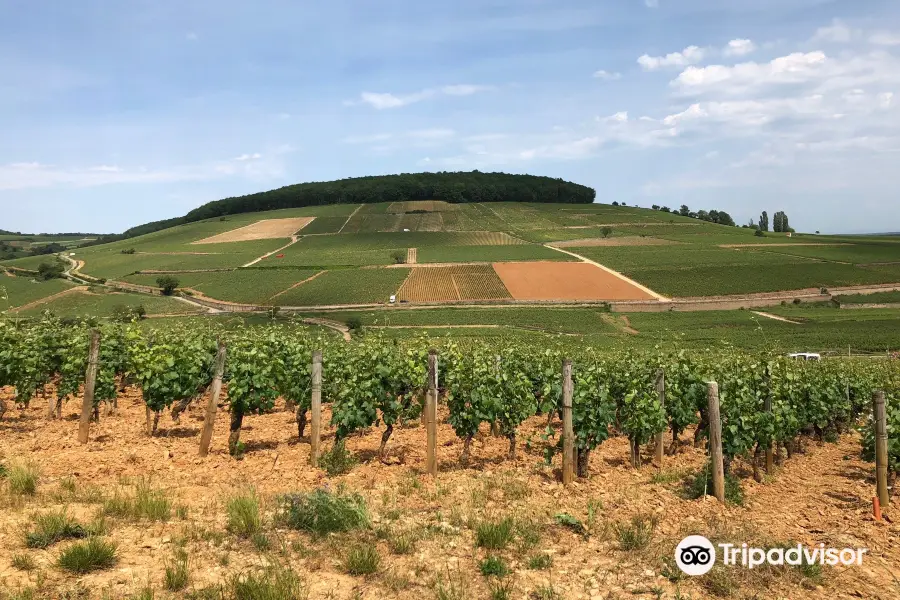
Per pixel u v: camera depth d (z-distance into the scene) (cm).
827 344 6531
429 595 576
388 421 1176
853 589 647
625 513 890
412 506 871
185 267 12775
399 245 14650
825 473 1358
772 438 1238
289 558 636
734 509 962
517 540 734
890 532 859
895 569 711
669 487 1079
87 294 10412
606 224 18000
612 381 1269
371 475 1049
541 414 1938
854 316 8338
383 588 584
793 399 1431
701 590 624
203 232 17625
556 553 707
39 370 1487
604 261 12238
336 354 1473
